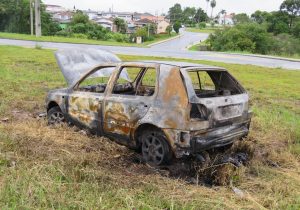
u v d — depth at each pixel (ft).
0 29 228.43
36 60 64.44
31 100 33.22
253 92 45.57
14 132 21.34
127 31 333.01
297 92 47.16
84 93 22.00
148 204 14.01
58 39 130.62
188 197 14.94
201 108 17.13
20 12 226.58
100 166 17.69
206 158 18.58
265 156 21.31
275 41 187.73
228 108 18.31
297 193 16.08
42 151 18.47
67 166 16.78
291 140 24.44
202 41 265.75
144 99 18.62
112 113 20.02
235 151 20.61
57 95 23.71
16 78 44.24
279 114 32.14
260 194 16.07
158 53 100.94
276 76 64.34
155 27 341.21
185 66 18.24
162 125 17.60
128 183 15.72
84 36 208.23
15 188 14.06
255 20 347.77
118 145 20.48
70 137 21.09
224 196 15.44
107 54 31.76
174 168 18.16
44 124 23.97
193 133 16.93
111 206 13.53
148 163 18.65
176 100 17.31
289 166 20.18
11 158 17.33
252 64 86.17
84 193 14.30
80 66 29.45
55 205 13.42
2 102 30.81
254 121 28.50
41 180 14.98
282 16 246.27
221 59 94.84
